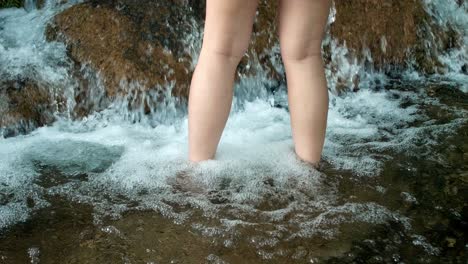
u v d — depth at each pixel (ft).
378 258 7.41
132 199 8.64
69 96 11.32
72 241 7.80
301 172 9.01
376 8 13.32
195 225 8.01
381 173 9.23
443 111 11.48
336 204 8.41
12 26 12.60
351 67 12.85
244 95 12.10
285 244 7.63
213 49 8.13
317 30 8.13
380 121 11.18
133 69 11.52
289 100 8.73
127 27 12.07
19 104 10.95
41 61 11.63
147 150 10.05
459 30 13.94
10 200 8.67
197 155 8.99
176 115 11.59
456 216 8.20
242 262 7.34
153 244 7.69
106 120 11.28
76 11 12.37
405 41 13.32
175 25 12.24
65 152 10.06
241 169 9.06
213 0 7.82
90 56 11.68
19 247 7.70
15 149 10.14
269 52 12.43
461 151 9.90
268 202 8.45
